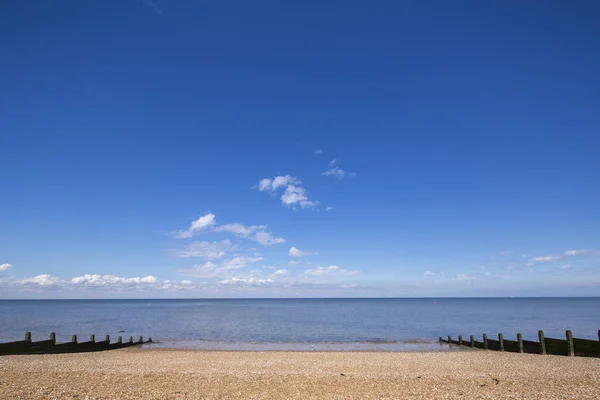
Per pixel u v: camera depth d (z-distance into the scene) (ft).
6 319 279.49
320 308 563.07
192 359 90.43
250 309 518.37
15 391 48.70
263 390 52.26
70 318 296.71
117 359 89.56
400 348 126.11
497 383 56.24
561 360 81.51
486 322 251.39
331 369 73.10
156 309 512.63
